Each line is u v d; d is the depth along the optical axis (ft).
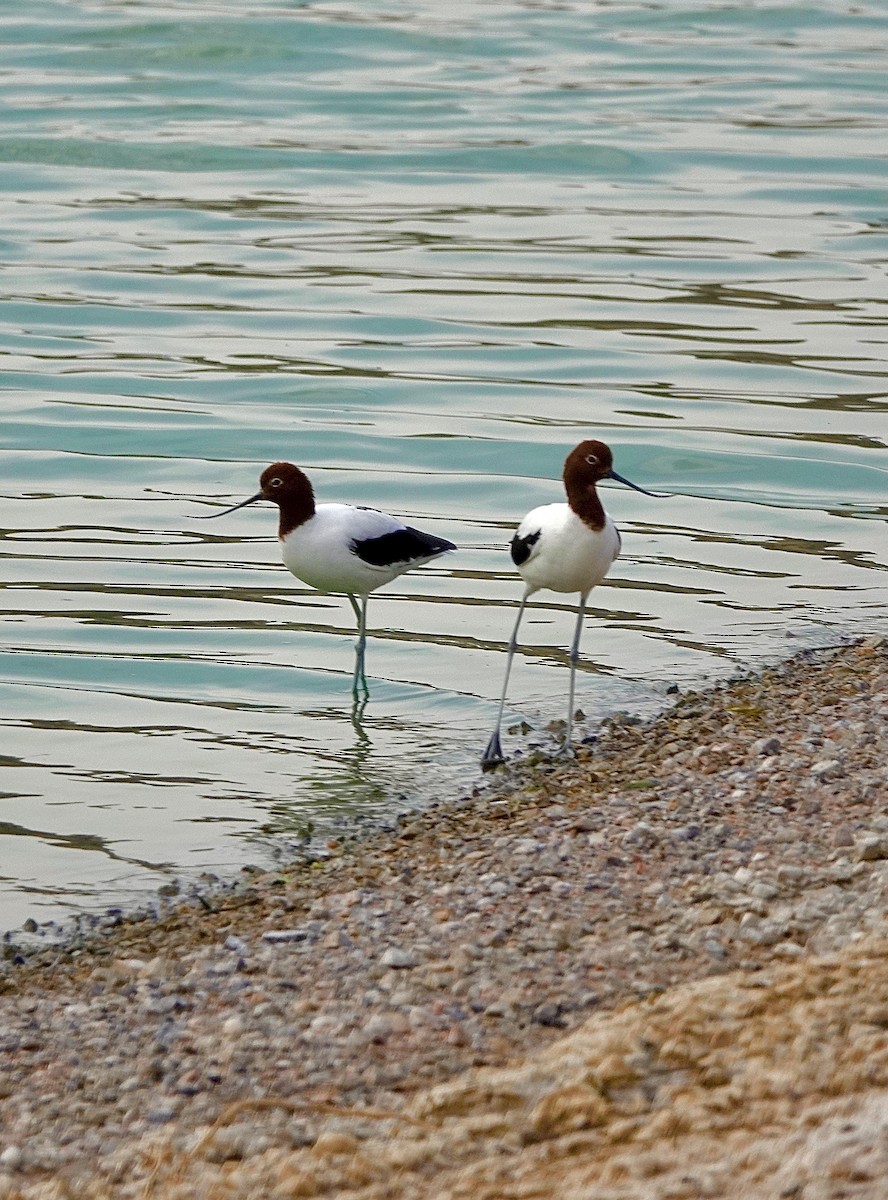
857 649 45.24
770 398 71.15
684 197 104.27
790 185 106.52
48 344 78.48
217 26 142.72
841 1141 20.61
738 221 99.14
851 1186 19.51
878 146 114.62
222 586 51.85
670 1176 20.70
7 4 149.07
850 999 24.53
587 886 30.40
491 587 51.96
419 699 43.39
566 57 139.64
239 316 82.79
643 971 26.96
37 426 67.46
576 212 101.09
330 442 66.18
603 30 149.69
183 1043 26.04
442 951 28.32
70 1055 25.95
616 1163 21.27
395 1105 23.91
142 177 107.34
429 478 62.28
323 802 37.17
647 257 92.07
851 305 84.28
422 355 77.51
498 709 42.47
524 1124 22.75
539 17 153.48
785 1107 22.13
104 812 36.78
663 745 38.88
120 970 29.04
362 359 76.84
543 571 38.14
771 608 49.19
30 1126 23.97
